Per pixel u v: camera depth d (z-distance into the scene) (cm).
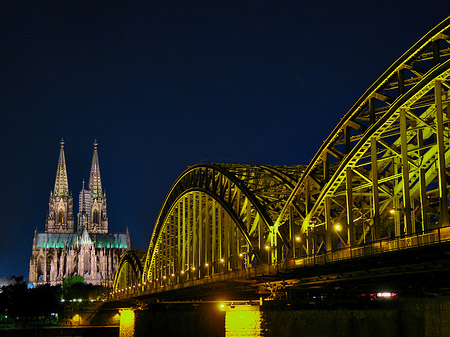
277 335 7450
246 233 9481
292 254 8012
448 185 6481
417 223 7619
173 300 14275
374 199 6406
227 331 8119
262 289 9012
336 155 7375
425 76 5747
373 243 6181
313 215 7744
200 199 12169
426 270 5775
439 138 5578
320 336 7062
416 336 6219
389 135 6812
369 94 6569
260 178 9944
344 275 6950
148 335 13825
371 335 6594
